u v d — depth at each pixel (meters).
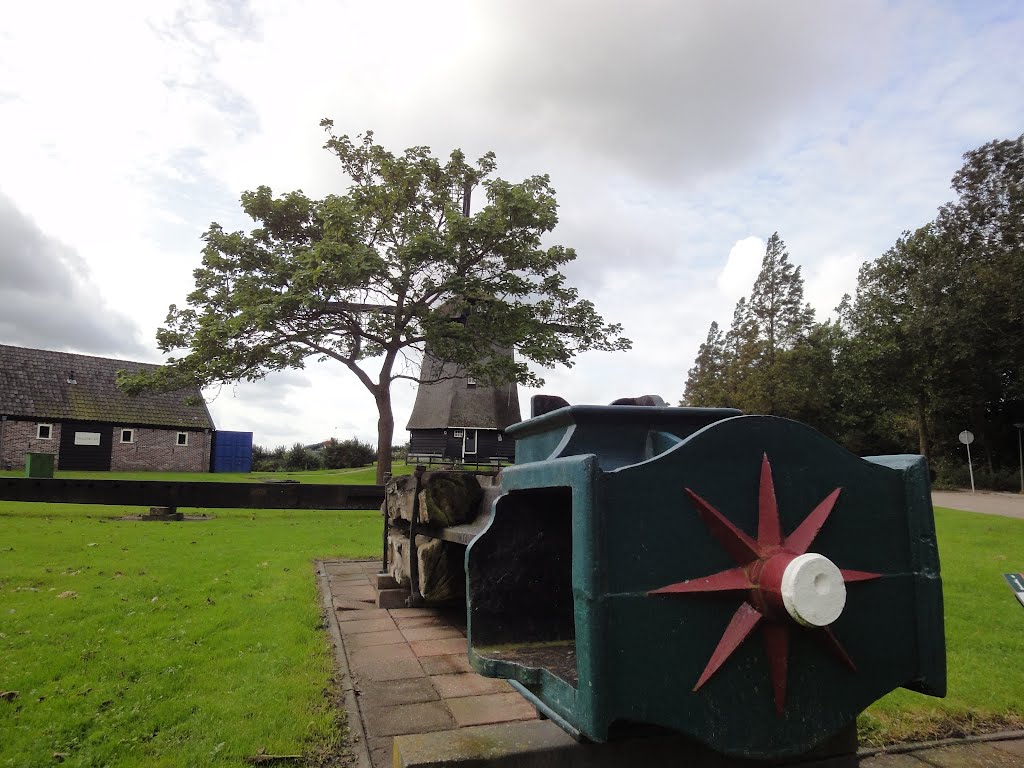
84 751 3.00
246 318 16.28
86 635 4.77
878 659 1.65
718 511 1.53
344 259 16.41
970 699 3.86
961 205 33.34
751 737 1.51
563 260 19.62
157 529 11.38
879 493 1.71
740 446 1.57
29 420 33.84
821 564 1.40
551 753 1.86
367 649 4.74
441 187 20.81
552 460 1.68
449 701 3.69
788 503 1.60
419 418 28.17
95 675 3.96
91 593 6.10
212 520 13.39
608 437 2.02
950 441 37.62
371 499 13.78
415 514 5.11
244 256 18.55
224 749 3.03
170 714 3.39
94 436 35.75
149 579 6.80
